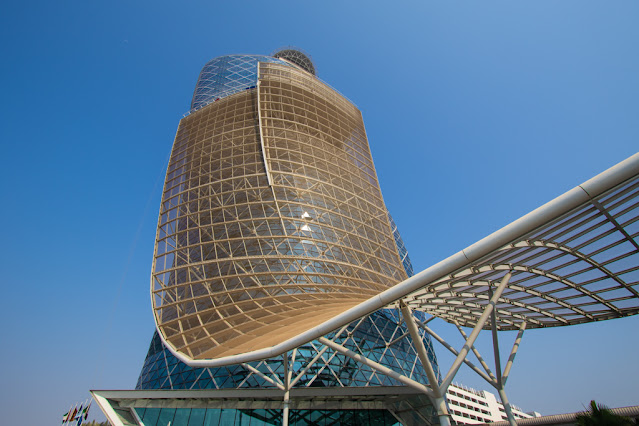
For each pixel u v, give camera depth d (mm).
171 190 57281
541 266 21516
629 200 14602
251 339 27312
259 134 59562
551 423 28641
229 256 45500
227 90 80000
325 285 42219
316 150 64125
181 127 70312
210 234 48688
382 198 68000
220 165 56938
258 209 51094
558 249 19141
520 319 31484
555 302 26594
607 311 27172
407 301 19922
